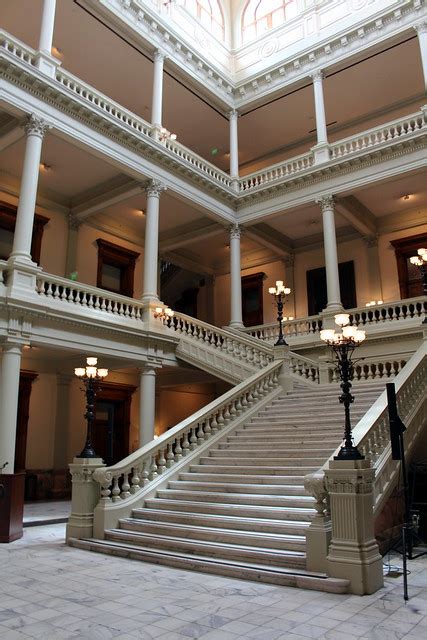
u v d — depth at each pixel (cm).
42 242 1688
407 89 1800
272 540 662
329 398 1157
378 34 1612
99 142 1399
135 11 1541
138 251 2011
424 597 533
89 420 889
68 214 1777
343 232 2058
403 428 631
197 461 1001
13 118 1298
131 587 578
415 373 941
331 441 916
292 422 1062
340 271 2050
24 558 731
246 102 1888
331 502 587
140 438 1390
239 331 1709
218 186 1755
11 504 874
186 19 1798
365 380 1318
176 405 2050
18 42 1220
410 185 1708
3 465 1037
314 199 1697
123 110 1477
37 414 1563
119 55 1625
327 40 1691
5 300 1076
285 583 581
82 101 1320
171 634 434
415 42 1599
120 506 841
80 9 1441
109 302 1373
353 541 564
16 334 1106
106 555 750
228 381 1460
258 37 1930
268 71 1819
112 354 1323
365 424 742
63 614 487
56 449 1577
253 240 2034
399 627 447
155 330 1425
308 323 1666
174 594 549
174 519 796
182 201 1706
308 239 2147
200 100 1855
